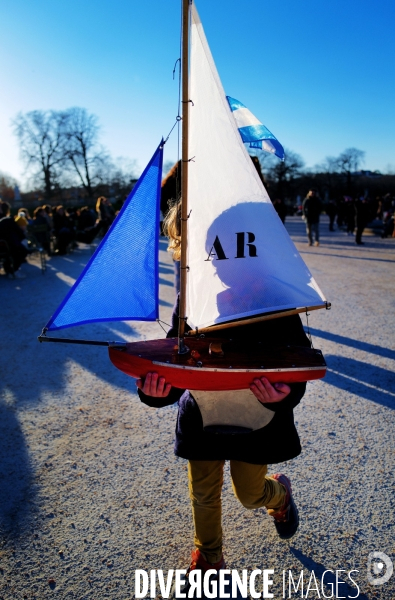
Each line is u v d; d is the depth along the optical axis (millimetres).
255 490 1700
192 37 1320
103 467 2566
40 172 50656
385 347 4359
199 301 1463
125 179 53688
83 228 13914
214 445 1585
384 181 60875
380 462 2557
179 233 1641
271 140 1997
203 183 1397
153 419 3125
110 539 2029
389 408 3172
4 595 1749
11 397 3498
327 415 3098
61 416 3182
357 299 6238
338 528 2072
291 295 1454
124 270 1491
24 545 1999
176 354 1502
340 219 22141
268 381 1410
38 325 5465
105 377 3867
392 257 10266
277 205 10539
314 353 1522
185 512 2193
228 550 1967
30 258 11844
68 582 1809
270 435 1570
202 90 1344
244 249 1434
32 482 2438
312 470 2498
